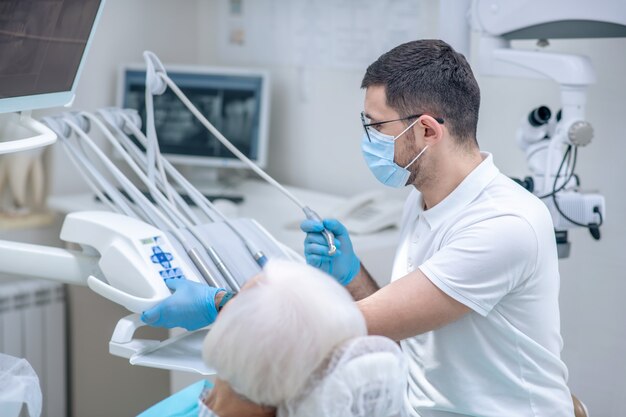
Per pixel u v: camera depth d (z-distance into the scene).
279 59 3.11
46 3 1.39
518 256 1.38
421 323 1.39
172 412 1.40
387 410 1.04
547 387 1.49
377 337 1.02
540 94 2.27
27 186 3.04
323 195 2.93
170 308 1.42
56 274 1.60
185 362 1.41
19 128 1.65
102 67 3.05
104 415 3.19
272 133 3.21
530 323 1.46
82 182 3.05
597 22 1.77
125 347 1.44
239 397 1.03
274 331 0.96
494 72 1.98
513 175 2.38
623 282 2.14
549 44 2.16
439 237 1.50
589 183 2.18
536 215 1.43
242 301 1.00
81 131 1.65
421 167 1.51
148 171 1.71
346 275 1.69
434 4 2.55
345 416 0.98
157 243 1.52
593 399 2.25
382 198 2.63
